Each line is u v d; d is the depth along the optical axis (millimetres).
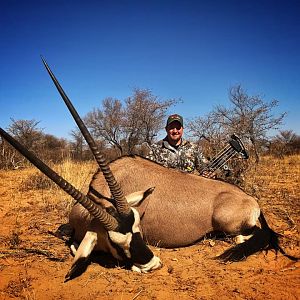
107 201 1799
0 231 2545
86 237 1734
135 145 9852
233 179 3609
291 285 1643
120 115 10203
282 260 1959
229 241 2195
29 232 2512
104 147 10461
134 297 1570
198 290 1623
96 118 10336
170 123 2873
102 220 1579
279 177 4680
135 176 2193
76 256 1694
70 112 1521
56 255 2072
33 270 1871
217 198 2229
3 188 4328
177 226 2166
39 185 4285
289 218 2662
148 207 2154
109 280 1728
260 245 2006
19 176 5520
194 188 2238
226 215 2164
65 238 2354
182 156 2910
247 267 1878
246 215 2188
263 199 3291
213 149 4148
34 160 1378
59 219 2828
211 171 2740
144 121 9859
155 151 2943
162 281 1707
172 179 2236
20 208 3197
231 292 1597
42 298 1586
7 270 1872
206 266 1896
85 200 1501
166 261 1961
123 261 1815
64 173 4180
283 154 8102
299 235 2322
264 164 6129
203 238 2244
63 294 1617
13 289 1669
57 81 1462
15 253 2102
